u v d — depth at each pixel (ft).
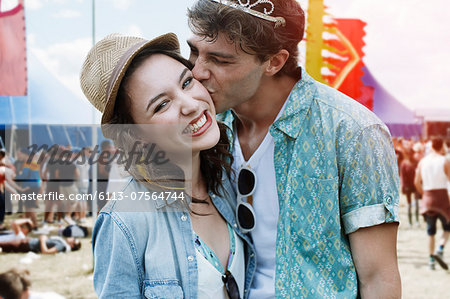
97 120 18.11
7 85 15.99
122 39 4.52
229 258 5.14
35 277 15.70
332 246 4.86
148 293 4.50
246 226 5.46
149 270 4.56
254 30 4.44
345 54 15.58
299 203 4.97
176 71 4.44
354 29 15.71
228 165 5.35
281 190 5.15
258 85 4.94
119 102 4.50
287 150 5.11
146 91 4.34
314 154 4.89
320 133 4.87
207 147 4.57
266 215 5.42
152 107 4.36
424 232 23.65
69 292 14.61
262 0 4.52
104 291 4.42
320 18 15.15
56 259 17.78
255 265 5.49
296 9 4.86
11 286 13.61
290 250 5.02
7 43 15.79
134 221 4.57
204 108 4.58
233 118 5.79
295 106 5.02
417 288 16.24
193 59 4.84
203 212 5.15
